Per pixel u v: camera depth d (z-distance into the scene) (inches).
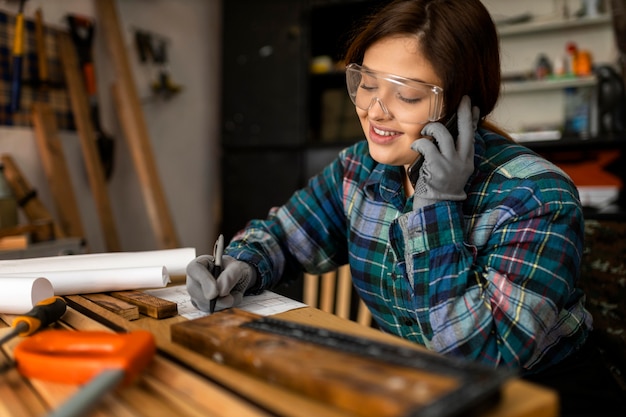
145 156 103.8
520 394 20.2
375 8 40.7
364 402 17.8
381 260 43.3
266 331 25.4
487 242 36.8
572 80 110.1
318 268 51.1
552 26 112.7
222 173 125.1
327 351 22.3
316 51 125.8
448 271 34.1
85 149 95.7
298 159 117.9
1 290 32.6
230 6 121.7
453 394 17.3
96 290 36.6
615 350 48.5
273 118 118.7
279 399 20.2
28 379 23.2
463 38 35.7
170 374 22.5
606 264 50.5
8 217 75.2
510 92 120.6
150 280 36.6
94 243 102.8
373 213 44.5
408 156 38.5
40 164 93.0
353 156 48.8
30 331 28.6
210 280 33.5
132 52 111.4
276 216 50.0
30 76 91.0
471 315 32.8
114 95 104.3
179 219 123.8
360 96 38.3
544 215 34.7
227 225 124.9
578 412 35.8
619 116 99.8
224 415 19.1
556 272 33.2
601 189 100.8
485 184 38.4
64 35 95.9
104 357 22.3
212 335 25.0
